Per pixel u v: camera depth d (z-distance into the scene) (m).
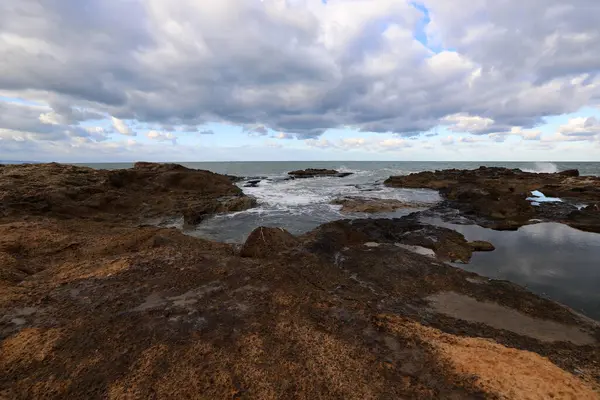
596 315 6.39
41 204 12.66
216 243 8.93
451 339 3.94
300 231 13.19
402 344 3.74
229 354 3.48
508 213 15.93
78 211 13.46
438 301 6.21
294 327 4.03
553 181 27.86
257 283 5.32
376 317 4.38
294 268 6.89
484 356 3.51
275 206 18.89
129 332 3.86
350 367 3.31
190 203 17.30
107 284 5.22
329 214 16.77
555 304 6.23
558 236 12.24
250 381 3.10
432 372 3.24
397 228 11.77
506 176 31.55
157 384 3.04
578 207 18.70
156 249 7.04
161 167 22.95
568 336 5.16
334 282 6.57
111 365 3.30
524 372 3.22
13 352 3.48
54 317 4.20
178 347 3.58
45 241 7.86
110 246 7.88
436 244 10.29
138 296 4.82
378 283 6.82
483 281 7.20
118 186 17.61
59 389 2.99
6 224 9.59
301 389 3.02
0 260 6.15
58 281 5.33
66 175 16.77
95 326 3.97
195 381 3.08
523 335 5.12
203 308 4.46
